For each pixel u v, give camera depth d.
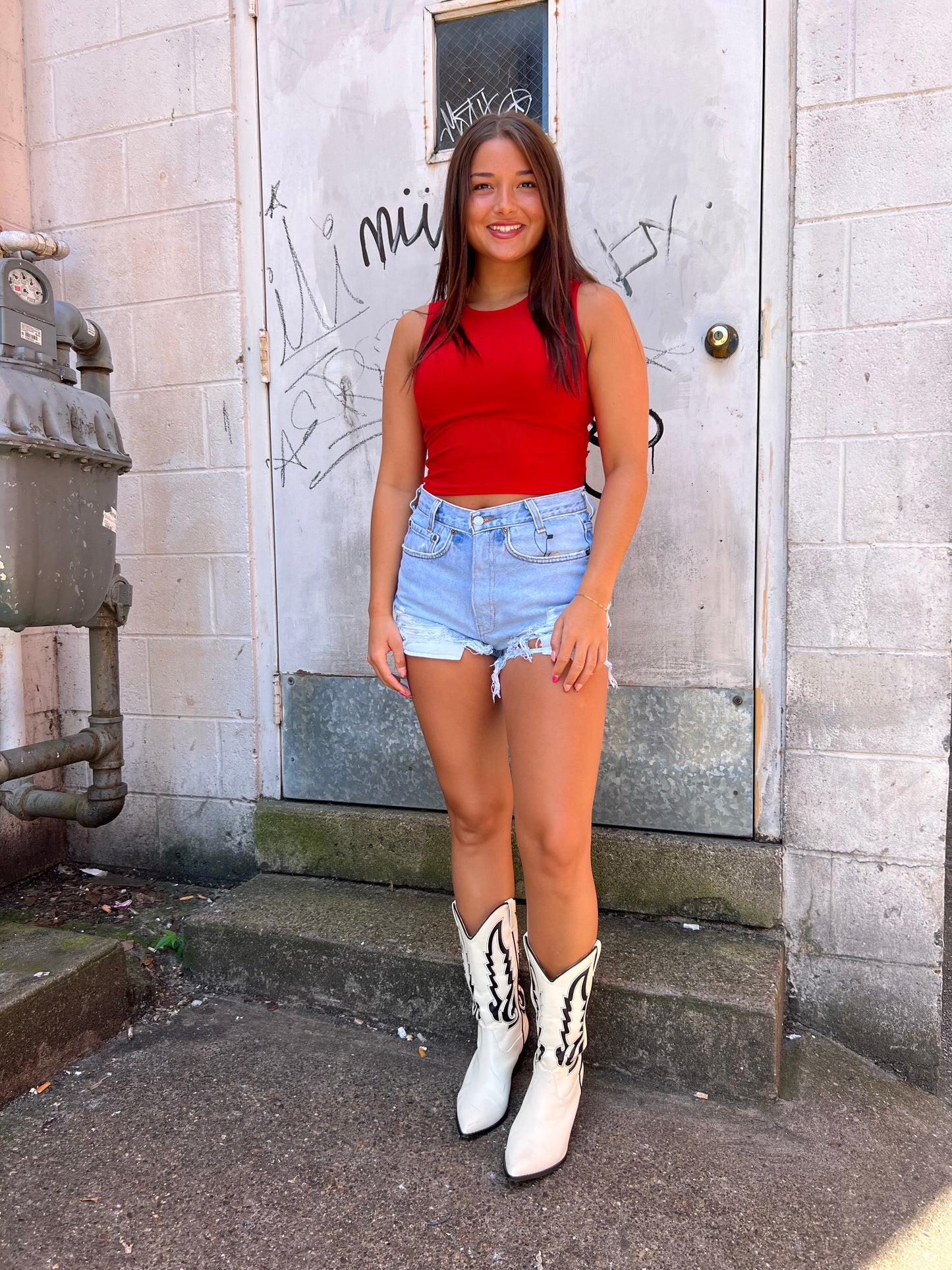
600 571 1.39
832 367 1.90
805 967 2.00
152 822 2.68
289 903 2.22
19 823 2.64
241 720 2.53
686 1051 1.74
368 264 2.30
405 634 1.52
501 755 1.59
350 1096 1.71
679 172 2.01
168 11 2.43
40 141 2.62
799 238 1.90
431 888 2.29
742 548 2.03
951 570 1.83
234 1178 1.49
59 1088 1.74
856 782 1.93
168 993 2.11
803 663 1.96
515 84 2.14
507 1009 1.63
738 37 1.94
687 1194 1.45
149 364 2.55
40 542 1.89
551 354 1.38
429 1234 1.37
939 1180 1.52
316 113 2.32
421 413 1.53
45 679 2.73
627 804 2.16
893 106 1.81
